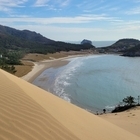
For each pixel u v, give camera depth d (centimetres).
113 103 4253
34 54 15150
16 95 600
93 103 4206
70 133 434
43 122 451
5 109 475
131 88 5700
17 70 7788
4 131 378
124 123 1522
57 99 888
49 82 5981
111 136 554
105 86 5856
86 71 8544
